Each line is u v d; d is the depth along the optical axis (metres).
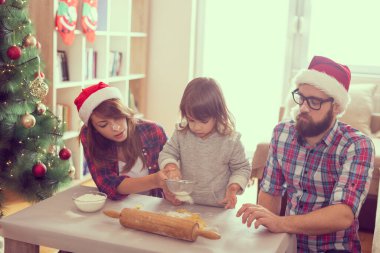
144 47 5.20
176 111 5.28
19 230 1.58
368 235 3.34
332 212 1.62
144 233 1.53
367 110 4.23
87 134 2.04
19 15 2.95
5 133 2.98
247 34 5.23
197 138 2.00
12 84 2.88
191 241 1.48
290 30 5.06
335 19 4.94
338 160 1.77
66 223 1.60
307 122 1.73
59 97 4.18
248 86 5.31
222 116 1.92
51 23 3.70
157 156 2.21
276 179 1.94
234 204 1.82
